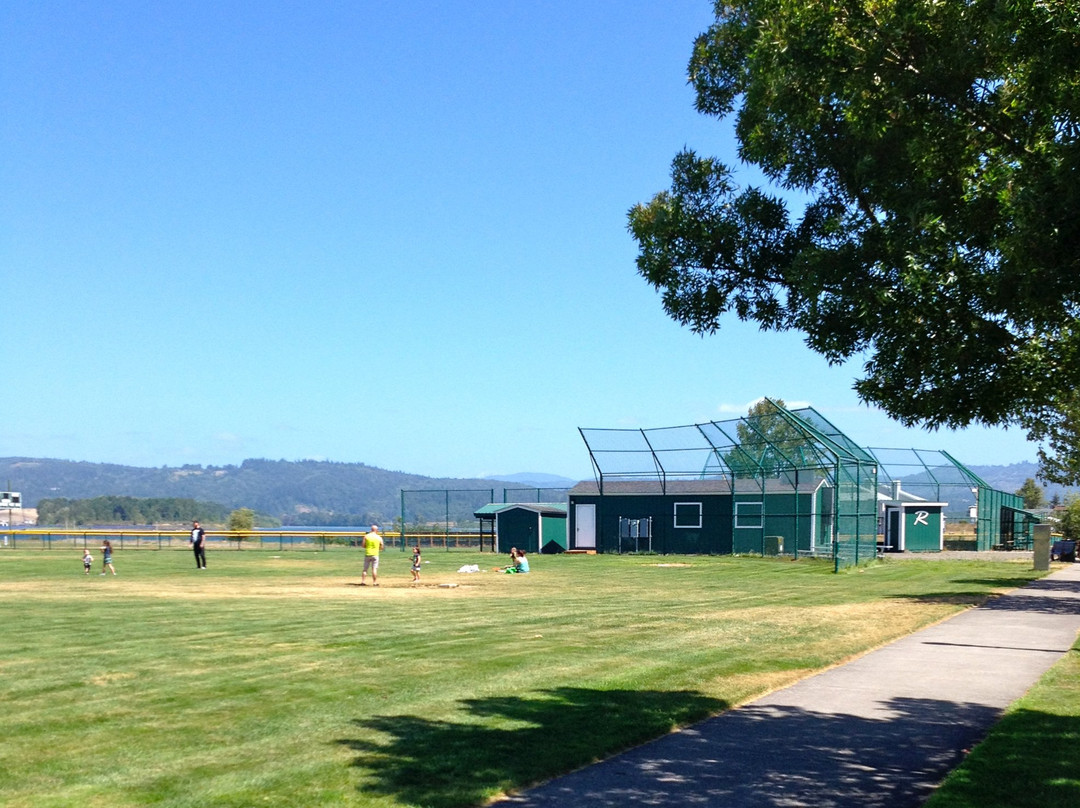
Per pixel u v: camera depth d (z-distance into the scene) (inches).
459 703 392.5
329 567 1489.9
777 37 404.2
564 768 305.3
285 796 267.9
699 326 482.0
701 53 506.6
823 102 423.5
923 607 792.3
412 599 884.0
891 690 437.1
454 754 313.9
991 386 387.9
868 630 635.5
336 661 495.8
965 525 2869.1
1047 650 555.8
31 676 448.5
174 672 460.4
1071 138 348.5
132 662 490.3
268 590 1001.5
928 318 383.9
